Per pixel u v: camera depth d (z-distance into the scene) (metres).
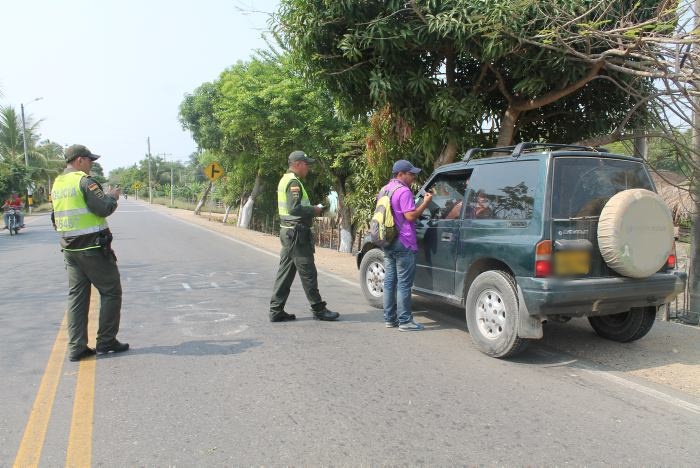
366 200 12.14
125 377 4.75
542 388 4.50
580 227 4.92
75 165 5.23
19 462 3.32
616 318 5.83
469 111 8.02
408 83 8.00
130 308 7.45
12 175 37.38
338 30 8.00
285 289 6.61
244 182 25.64
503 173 5.41
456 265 5.82
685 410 4.08
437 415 3.96
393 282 6.32
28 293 8.73
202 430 3.72
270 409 4.06
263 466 3.25
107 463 3.30
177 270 11.04
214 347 5.61
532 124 9.61
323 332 6.18
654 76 5.79
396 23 7.44
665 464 3.29
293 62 8.87
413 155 9.34
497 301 5.21
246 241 17.56
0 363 5.16
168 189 82.75
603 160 5.18
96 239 5.14
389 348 5.57
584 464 3.28
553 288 4.69
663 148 7.50
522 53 7.28
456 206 6.08
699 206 6.92
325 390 4.44
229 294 8.45
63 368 4.99
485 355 5.36
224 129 20.44
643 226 4.89
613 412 4.03
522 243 4.92
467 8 6.93
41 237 20.34
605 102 8.52
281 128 16.73
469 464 3.28
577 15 6.39
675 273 5.26
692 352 5.50
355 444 3.52
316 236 20.66
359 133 12.23
